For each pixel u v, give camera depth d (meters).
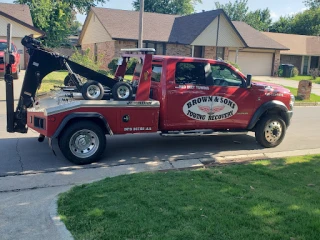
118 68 8.56
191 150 8.08
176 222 4.07
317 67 40.22
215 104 7.78
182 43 28.64
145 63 7.04
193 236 3.77
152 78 7.70
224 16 28.91
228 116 7.97
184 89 7.46
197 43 28.48
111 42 28.56
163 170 6.25
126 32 28.25
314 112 14.70
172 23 31.92
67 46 40.34
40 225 4.22
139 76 7.71
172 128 7.59
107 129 6.86
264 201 4.70
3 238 3.92
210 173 5.88
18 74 19.69
